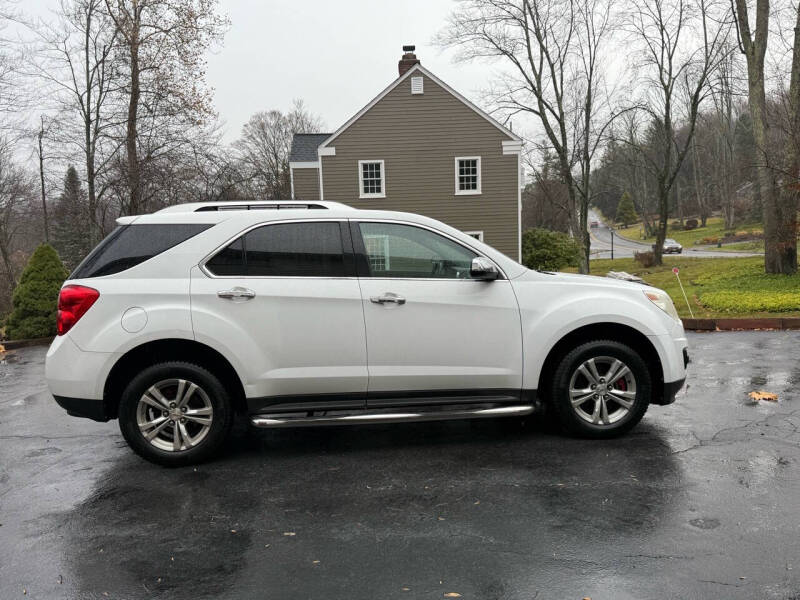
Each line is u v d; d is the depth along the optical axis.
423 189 25.11
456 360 4.46
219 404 4.32
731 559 2.87
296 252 4.40
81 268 4.29
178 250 4.30
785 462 4.11
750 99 18.47
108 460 4.59
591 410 4.76
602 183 74.25
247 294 4.24
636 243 75.62
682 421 5.12
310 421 4.28
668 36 32.19
